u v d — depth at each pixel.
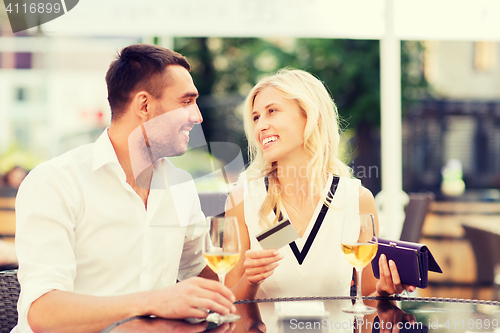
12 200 3.60
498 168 8.85
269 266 1.18
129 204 1.45
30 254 1.25
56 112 4.16
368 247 1.15
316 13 2.38
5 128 4.57
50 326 1.12
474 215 5.40
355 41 8.25
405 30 2.47
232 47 8.62
